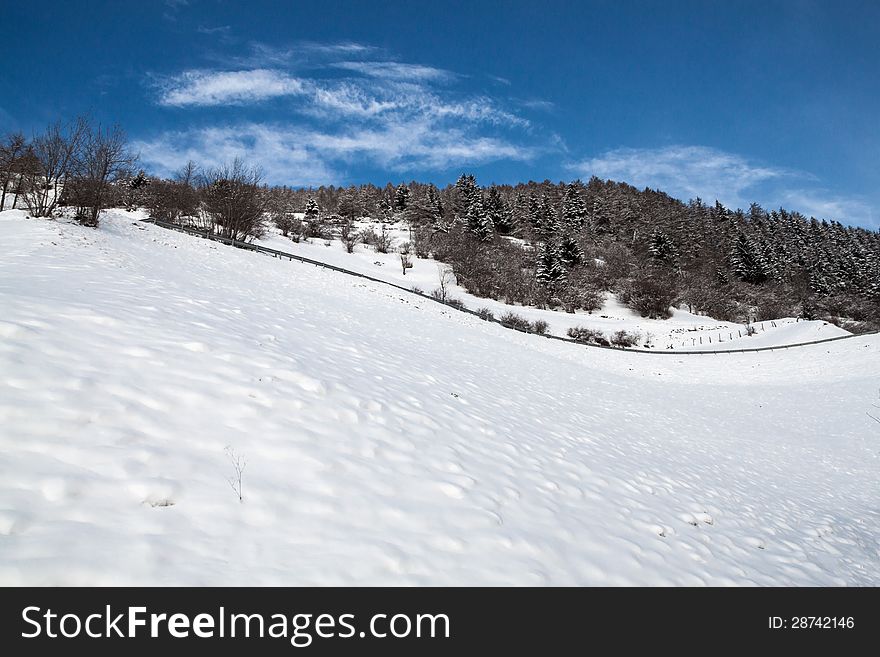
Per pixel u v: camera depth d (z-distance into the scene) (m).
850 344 30.19
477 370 13.48
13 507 2.84
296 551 3.19
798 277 79.38
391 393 7.05
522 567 3.80
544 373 17.75
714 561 5.18
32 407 3.80
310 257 52.91
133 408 4.24
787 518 7.80
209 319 7.57
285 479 3.95
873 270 82.06
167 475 3.54
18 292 6.29
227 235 41.16
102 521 2.96
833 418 17.50
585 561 4.24
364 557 3.30
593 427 10.55
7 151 25.08
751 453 12.75
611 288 66.50
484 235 81.88
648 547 4.96
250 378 5.52
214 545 3.03
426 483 4.71
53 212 24.78
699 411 17.70
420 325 22.05
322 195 120.50
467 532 4.05
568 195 106.25
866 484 11.09
